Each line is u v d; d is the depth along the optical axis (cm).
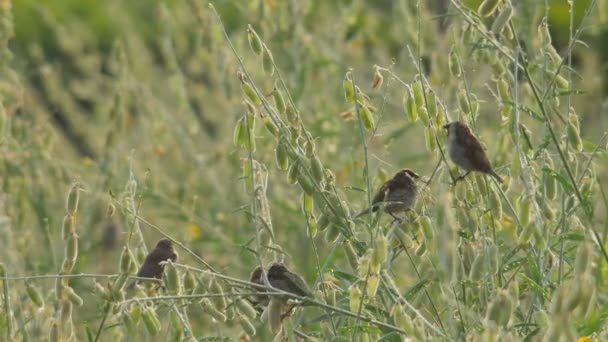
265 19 1759
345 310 959
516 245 1009
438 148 1023
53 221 1617
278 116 1019
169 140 1953
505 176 1087
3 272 1105
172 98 2217
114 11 2536
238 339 982
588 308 771
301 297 935
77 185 1039
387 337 929
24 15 2647
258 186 1036
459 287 1019
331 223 1027
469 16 1051
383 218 1171
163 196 1695
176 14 2203
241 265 1582
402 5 1755
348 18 1983
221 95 1978
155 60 2619
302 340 1026
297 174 1015
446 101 1266
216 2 1841
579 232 993
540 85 1122
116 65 1906
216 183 1797
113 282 1041
